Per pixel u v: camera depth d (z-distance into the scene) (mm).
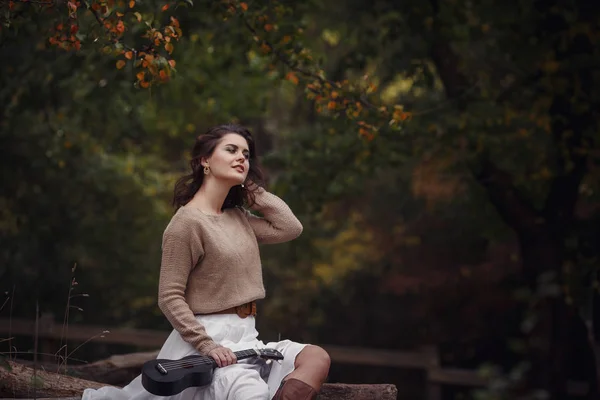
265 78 9398
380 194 13703
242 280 3377
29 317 9492
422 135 7680
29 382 3859
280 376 3291
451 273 11992
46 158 8891
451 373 8750
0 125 8547
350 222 13828
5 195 9117
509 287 11430
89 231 9938
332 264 13047
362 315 12914
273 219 3697
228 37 7434
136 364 5559
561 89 7406
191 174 3605
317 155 8094
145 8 6105
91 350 9820
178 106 9578
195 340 3203
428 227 12703
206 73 8695
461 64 8281
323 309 13227
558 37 7461
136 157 11500
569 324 8344
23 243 9500
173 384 3021
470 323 11633
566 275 8273
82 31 5121
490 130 7707
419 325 12227
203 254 3316
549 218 8180
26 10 4828
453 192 10641
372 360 8906
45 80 7672
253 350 3262
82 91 8141
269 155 8391
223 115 9656
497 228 9109
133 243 10383
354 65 7965
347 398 3766
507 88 8047
